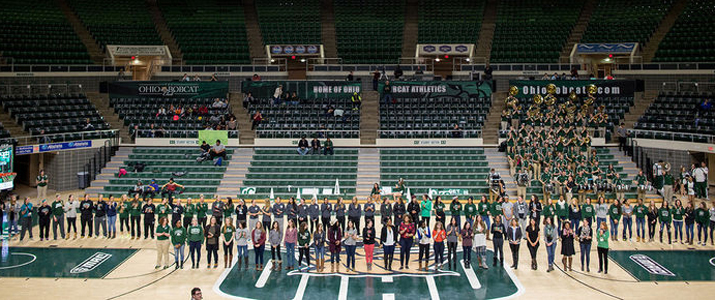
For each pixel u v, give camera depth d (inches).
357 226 816.9
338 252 678.5
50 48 1526.8
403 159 1250.0
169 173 1204.5
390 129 1334.9
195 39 1711.4
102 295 595.5
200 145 1300.4
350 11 1838.1
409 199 1071.0
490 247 784.9
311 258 737.6
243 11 1831.9
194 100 1419.8
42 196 1076.5
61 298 585.6
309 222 914.7
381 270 685.3
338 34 1754.4
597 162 1104.8
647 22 1673.2
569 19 1744.6
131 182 1176.8
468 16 1795.0
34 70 1422.2
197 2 1839.3
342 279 651.5
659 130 1240.2
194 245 685.3
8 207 866.8
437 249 680.4
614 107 1365.7
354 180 1174.3
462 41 1701.5
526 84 1371.8
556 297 589.9
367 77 1560.0
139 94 1395.2
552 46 1654.8
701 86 1424.7
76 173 1235.9
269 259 732.7
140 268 689.0
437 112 1371.8
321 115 1371.8
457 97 1390.3
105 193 1147.9
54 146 1161.4
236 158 1257.4
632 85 1350.9
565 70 1545.3
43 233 849.5
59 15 1664.6
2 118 1226.0
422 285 629.9
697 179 1089.4
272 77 1566.2
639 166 1218.6
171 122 1349.7
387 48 1691.7
